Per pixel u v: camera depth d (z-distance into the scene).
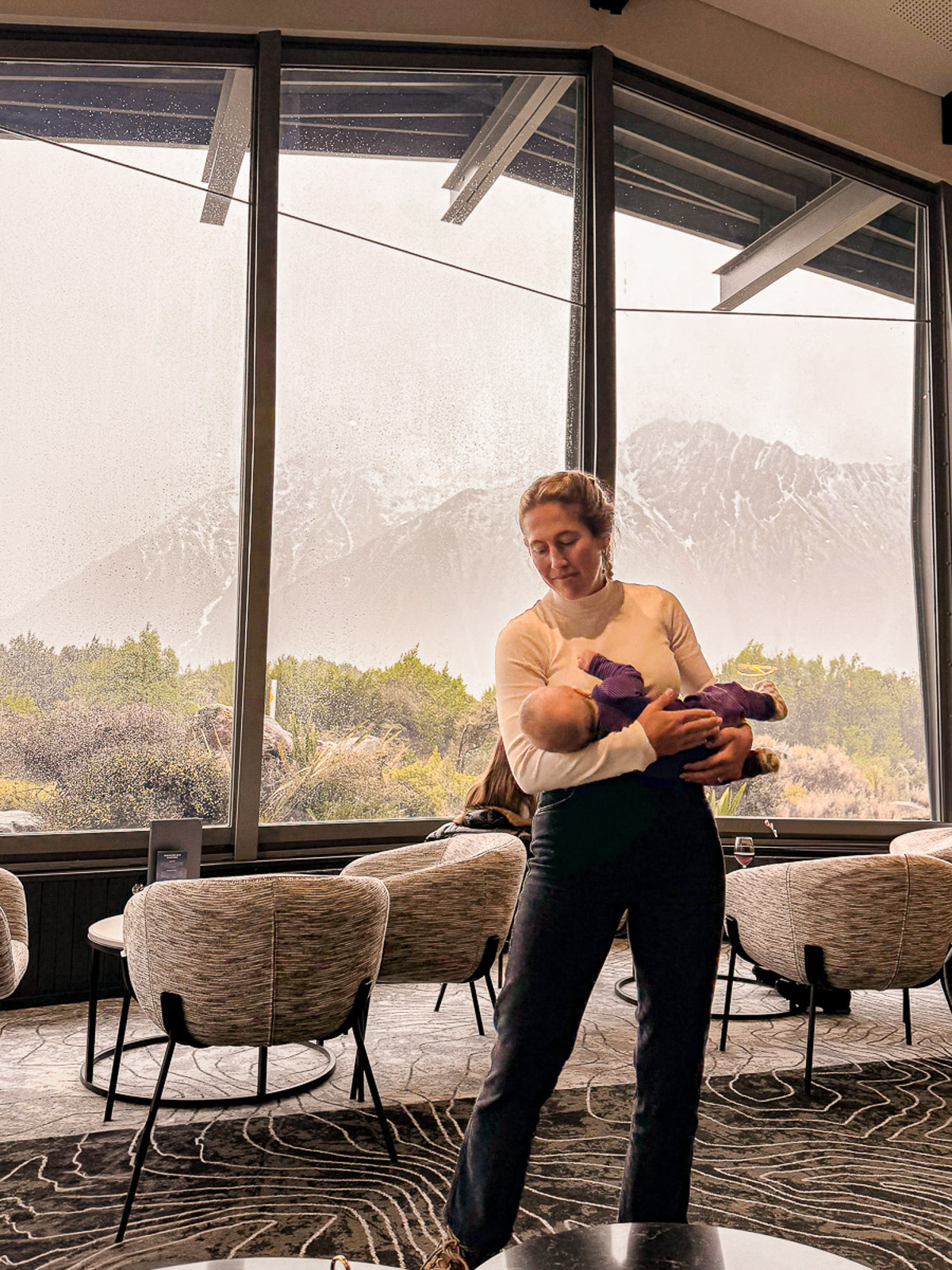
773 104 6.00
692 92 5.90
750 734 1.75
